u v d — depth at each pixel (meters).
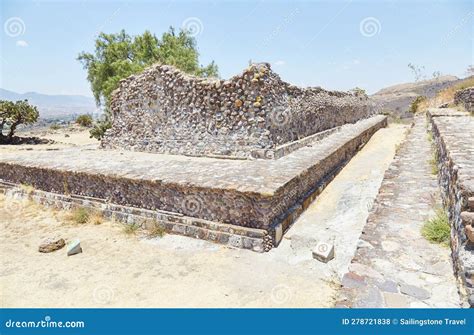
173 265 4.61
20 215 7.12
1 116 22.56
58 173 7.46
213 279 4.19
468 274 2.90
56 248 5.28
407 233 4.39
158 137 11.71
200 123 10.62
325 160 8.38
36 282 4.29
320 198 7.26
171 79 11.20
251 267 4.45
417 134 13.62
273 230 5.00
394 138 16.41
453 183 4.15
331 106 15.38
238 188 5.08
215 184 5.39
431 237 4.16
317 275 4.15
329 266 4.32
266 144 9.30
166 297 3.85
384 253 3.90
